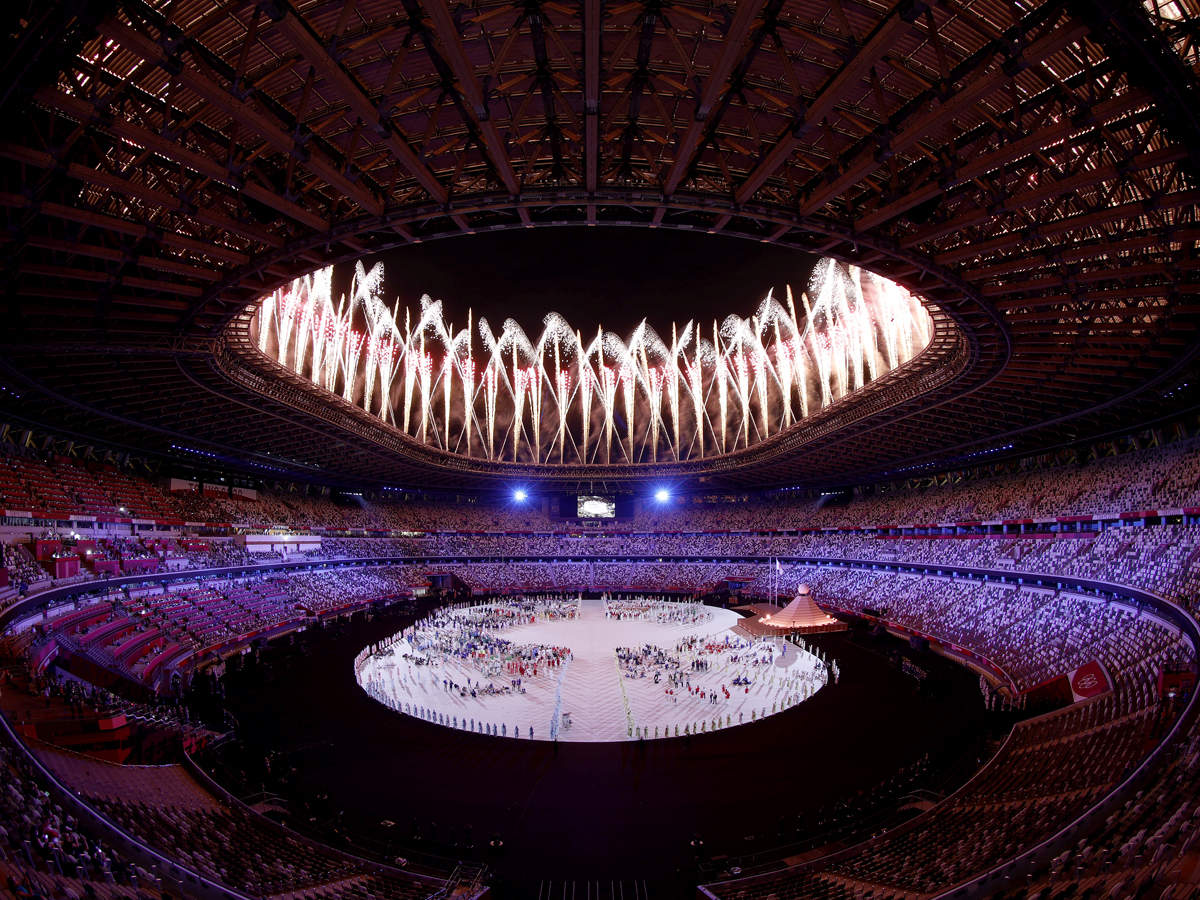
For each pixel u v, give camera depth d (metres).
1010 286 36.47
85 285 36.47
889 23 19.23
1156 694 34.50
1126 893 13.21
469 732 46.28
